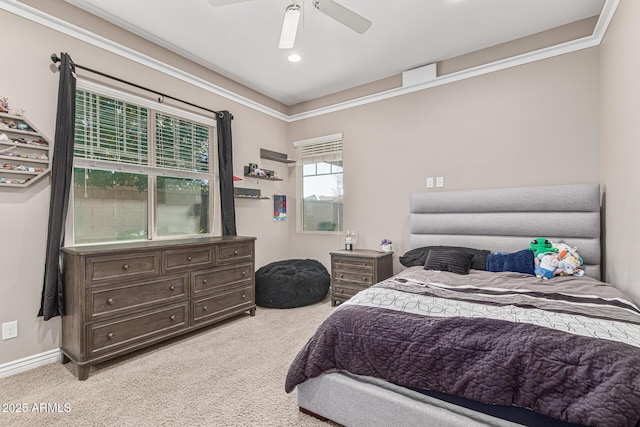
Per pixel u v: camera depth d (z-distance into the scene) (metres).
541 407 1.12
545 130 2.93
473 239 3.14
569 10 2.61
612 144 2.36
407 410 1.38
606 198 2.54
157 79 3.12
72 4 2.49
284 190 4.75
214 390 1.95
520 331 1.31
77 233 2.60
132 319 2.35
